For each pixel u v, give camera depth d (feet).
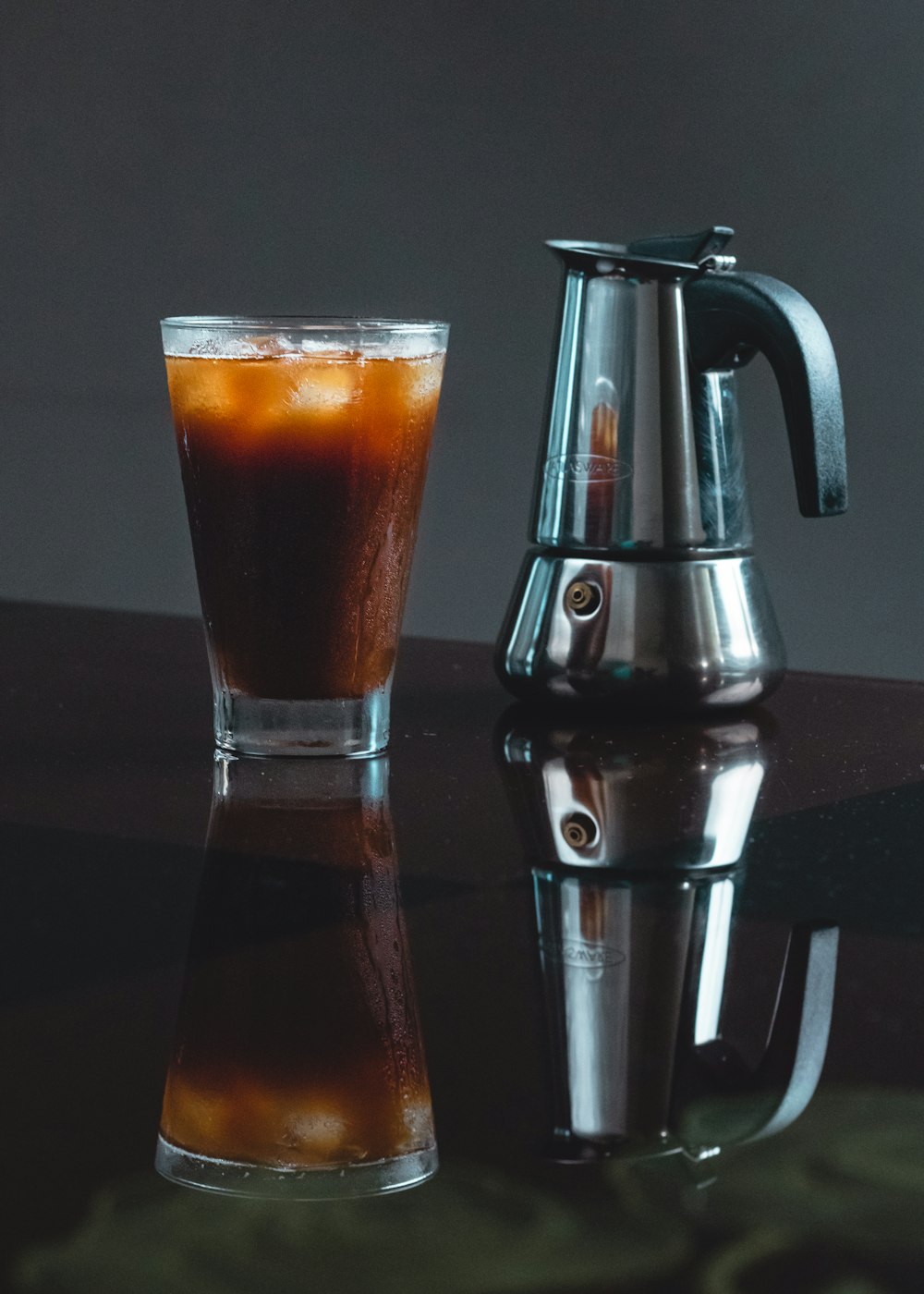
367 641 3.62
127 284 10.66
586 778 3.55
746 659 3.87
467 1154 2.28
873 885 3.17
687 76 9.37
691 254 3.84
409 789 3.50
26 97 10.68
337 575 3.59
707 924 3.06
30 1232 2.02
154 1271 1.92
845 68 9.02
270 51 10.16
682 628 3.84
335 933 3.02
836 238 9.20
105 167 10.58
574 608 3.84
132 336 10.68
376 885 3.15
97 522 10.98
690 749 3.71
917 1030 2.83
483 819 3.38
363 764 3.62
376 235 10.14
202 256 10.47
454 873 3.19
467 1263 1.94
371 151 10.07
